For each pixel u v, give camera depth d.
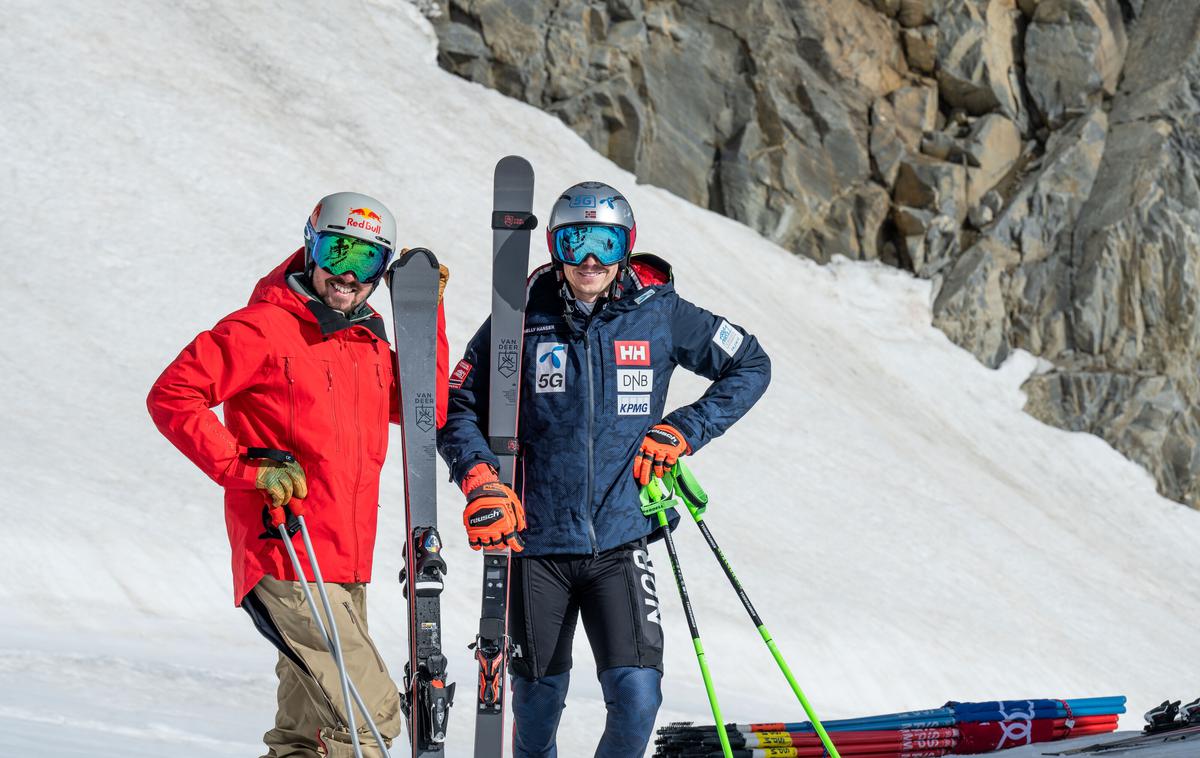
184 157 21.20
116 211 19.36
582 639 13.50
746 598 3.94
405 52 27.47
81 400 15.16
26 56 22.02
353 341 3.52
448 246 22.09
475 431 3.77
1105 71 28.86
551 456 3.74
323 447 3.39
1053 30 28.86
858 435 22.39
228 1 26.33
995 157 28.77
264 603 3.36
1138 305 27.41
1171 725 5.09
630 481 3.79
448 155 24.70
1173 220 27.30
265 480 3.24
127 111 21.69
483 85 27.78
